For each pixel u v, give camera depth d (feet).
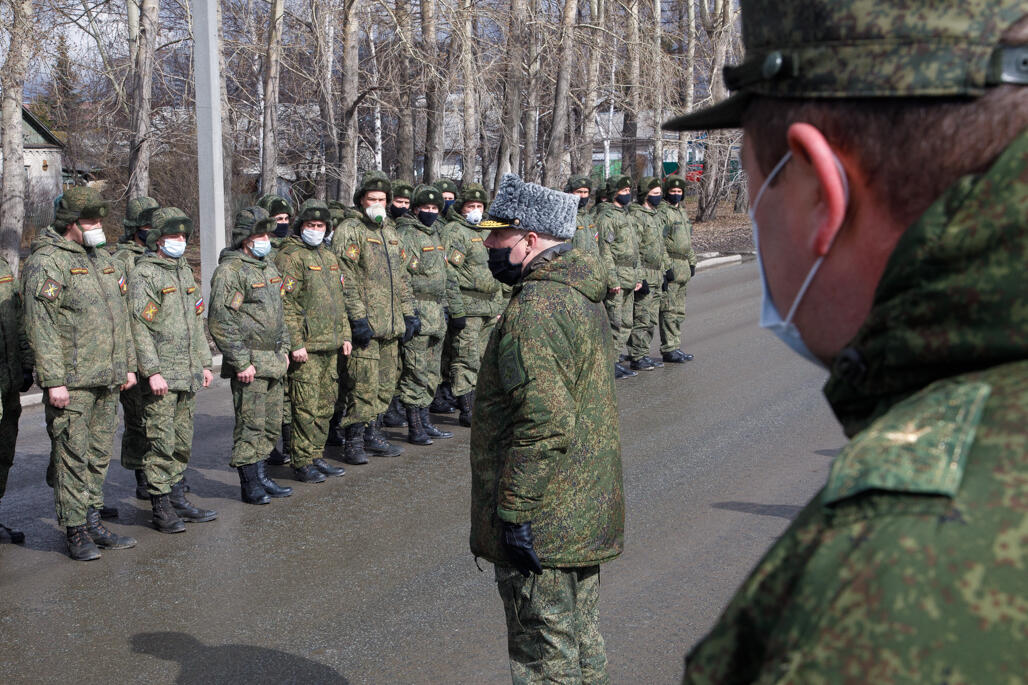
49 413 17.70
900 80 2.04
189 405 20.02
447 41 59.47
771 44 2.29
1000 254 1.88
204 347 20.61
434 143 59.57
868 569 1.77
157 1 46.62
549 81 67.36
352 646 14.02
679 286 35.78
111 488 22.67
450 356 30.32
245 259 20.79
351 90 55.98
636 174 79.36
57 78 50.52
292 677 13.12
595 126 80.69
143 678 13.19
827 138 2.19
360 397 24.21
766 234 2.48
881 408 2.19
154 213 19.88
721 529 18.15
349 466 24.34
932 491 1.79
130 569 17.38
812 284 2.33
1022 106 2.00
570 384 9.13
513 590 9.49
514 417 9.13
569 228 9.62
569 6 61.77
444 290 27.07
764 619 2.01
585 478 9.29
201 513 20.10
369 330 23.79
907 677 1.66
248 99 60.85
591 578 9.86
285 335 21.67
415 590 16.02
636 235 34.47
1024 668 1.61
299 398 22.62
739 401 28.99
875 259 2.17
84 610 15.56
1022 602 1.64
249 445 21.13
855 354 2.19
